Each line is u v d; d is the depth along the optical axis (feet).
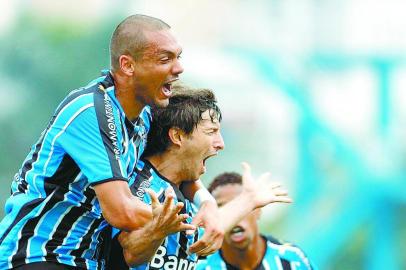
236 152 535.19
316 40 402.52
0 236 65.10
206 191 73.97
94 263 66.13
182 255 71.67
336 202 341.82
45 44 331.16
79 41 350.43
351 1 405.18
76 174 64.08
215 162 376.07
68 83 299.79
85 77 294.05
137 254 63.57
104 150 63.00
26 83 314.14
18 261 64.28
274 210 410.11
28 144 316.40
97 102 63.57
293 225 357.41
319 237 335.67
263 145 528.22
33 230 64.44
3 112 313.73
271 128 525.34
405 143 359.05
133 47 63.72
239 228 87.04
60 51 310.65
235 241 87.30
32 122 313.73
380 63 364.58
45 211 64.39
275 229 405.80
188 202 73.87
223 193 88.43
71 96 64.18
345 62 382.01
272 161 523.29
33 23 355.56
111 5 386.52
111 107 63.98
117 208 62.28
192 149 70.74
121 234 64.54
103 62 292.20
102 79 65.10
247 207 74.84
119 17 382.22
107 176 62.54
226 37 507.71
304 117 361.10
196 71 472.03
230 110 537.24
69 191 64.39
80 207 64.75
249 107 532.32
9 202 65.77
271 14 429.38
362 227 344.08
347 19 403.54
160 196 70.49
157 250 68.49
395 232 333.21
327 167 353.10
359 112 365.40
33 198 64.69
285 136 513.45
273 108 512.63
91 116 63.10
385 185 327.88
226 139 536.01
